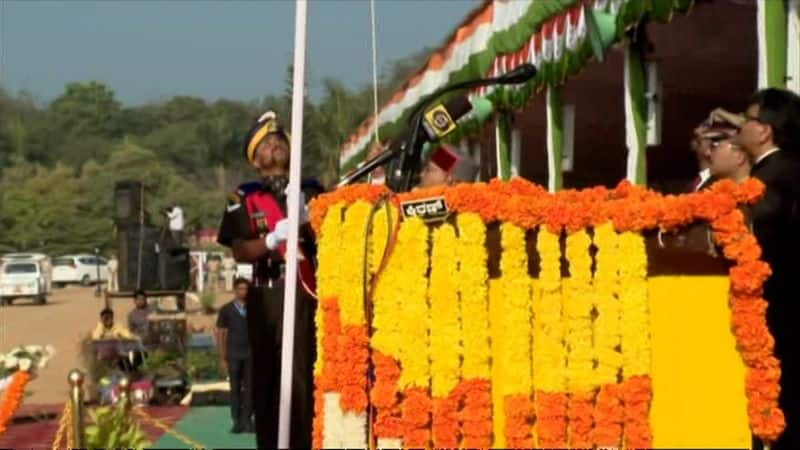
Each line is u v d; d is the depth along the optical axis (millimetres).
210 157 81875
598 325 9164
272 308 12648
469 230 9234
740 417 9086
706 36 25547
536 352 9211
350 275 9461
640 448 9070
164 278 41438
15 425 17891
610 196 9648
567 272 9242
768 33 14289
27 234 52406
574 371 9156
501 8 27766
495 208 9219
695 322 9125
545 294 9195
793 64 14219
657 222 9086
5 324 36562
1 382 13945
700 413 9117
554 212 9172
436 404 9266
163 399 26891
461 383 9258
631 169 21578
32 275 44812
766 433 8961
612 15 19719
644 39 21156
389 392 9312
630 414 9094
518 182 9500
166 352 31422
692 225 9062
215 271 69312
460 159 12750
